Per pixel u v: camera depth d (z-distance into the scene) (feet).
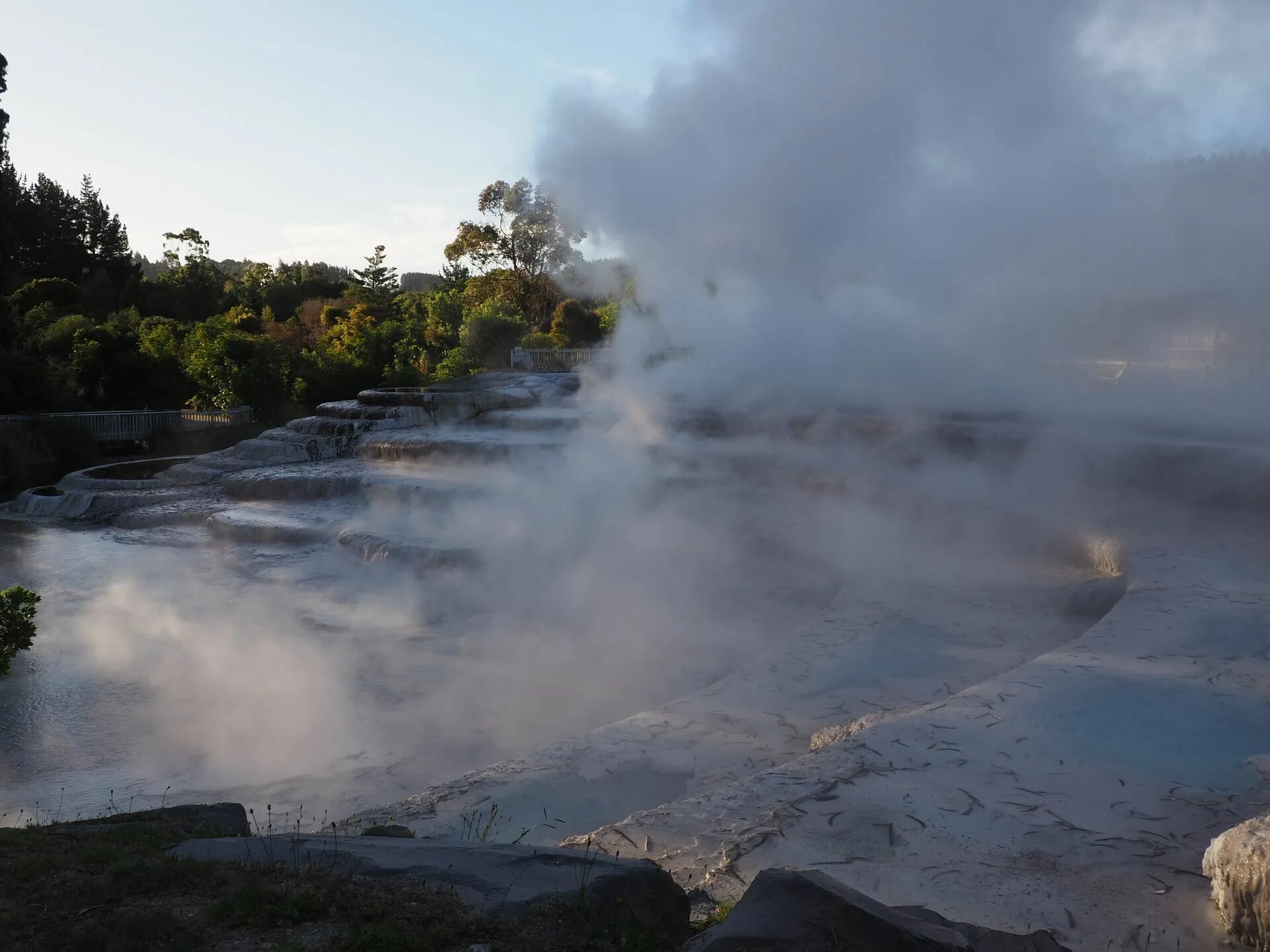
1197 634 27.30
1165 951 13.57
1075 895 15.14
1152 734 21.20
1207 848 16.06
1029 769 19.88
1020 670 25.39
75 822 16.69
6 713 36.88
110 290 220.23
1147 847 16.67
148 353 136.67
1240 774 19.35
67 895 11.72
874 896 15.20
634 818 18.92
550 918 11.29
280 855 13.19
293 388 137.28
